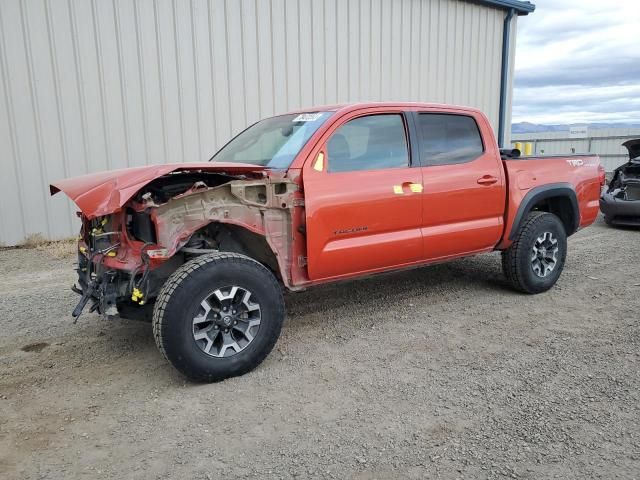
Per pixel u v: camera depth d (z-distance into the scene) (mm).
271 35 10133
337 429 2949
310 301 5297
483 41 13906
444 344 4152
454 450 2729
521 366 3715
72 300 5449
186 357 3355
